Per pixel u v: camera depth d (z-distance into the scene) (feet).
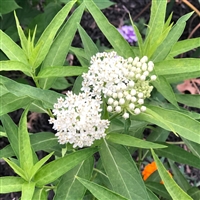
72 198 0.63
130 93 0.64
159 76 0.68
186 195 0.56
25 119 0.58
